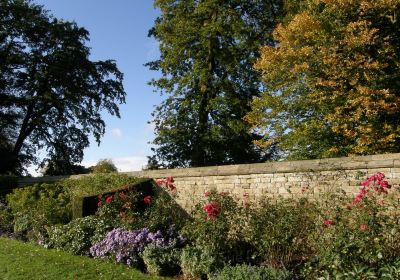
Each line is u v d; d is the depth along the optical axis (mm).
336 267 6020
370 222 6438
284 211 8117
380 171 8719
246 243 8617
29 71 29688
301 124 15727
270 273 6859
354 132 14078
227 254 8398
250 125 20734
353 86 14234
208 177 12430
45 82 29328
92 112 31125
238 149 21812
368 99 13156
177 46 21906
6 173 29359
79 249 10258
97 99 30766
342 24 14188
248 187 11320
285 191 10414
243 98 22078
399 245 6598
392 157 8586
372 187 7387
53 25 29891
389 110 13391
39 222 12789
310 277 6750
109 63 31891
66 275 7961
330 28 14328
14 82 29391
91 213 12375
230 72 21922
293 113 16156
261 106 16516
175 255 8492
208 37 21406
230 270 7293
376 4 13016
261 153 22078
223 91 21750
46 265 8727
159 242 9039
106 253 9406
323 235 7172
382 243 6273
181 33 21750
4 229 14406
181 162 22672
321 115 15555
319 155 15492
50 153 31141
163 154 22875
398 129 13539
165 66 22469
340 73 13969
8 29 28656
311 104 15609
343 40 13578
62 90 29719
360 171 8984
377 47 13820
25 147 30703
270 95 16562
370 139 13562
